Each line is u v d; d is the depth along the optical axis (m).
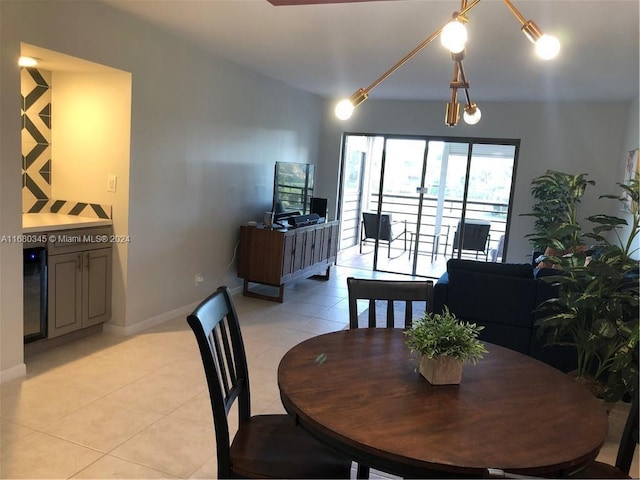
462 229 6.96
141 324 4.09
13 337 3.04
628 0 2.65
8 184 2.90
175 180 4.29
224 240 5.17
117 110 3.72
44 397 2.86
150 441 2.49
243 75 5.14
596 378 3.10
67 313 3.57
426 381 1.67
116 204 3.81
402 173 7.13
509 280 3.60
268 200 5.97
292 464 1.62
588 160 6.20
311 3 2.82
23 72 3.68
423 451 1.25
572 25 3.12
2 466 2.21
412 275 7.27
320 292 5.86
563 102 6.18
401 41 3.72
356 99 2.06
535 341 3.62
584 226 6.28
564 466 1.24
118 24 3.50
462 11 1.73
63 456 2.32
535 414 1.48
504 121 6.49
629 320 3.11
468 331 1.67
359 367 1.75
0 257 2.90
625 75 4.41
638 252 4.75
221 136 4.88
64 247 3.48
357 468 2.32
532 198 6.50
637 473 2.44
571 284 3.15
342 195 7.62
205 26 3.69
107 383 3.09
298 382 1.60
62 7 3.08
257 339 4.09
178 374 3.27
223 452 1.61
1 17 2.75
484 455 1.24
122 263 3.86
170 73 4.07
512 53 3.86
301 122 6.63
